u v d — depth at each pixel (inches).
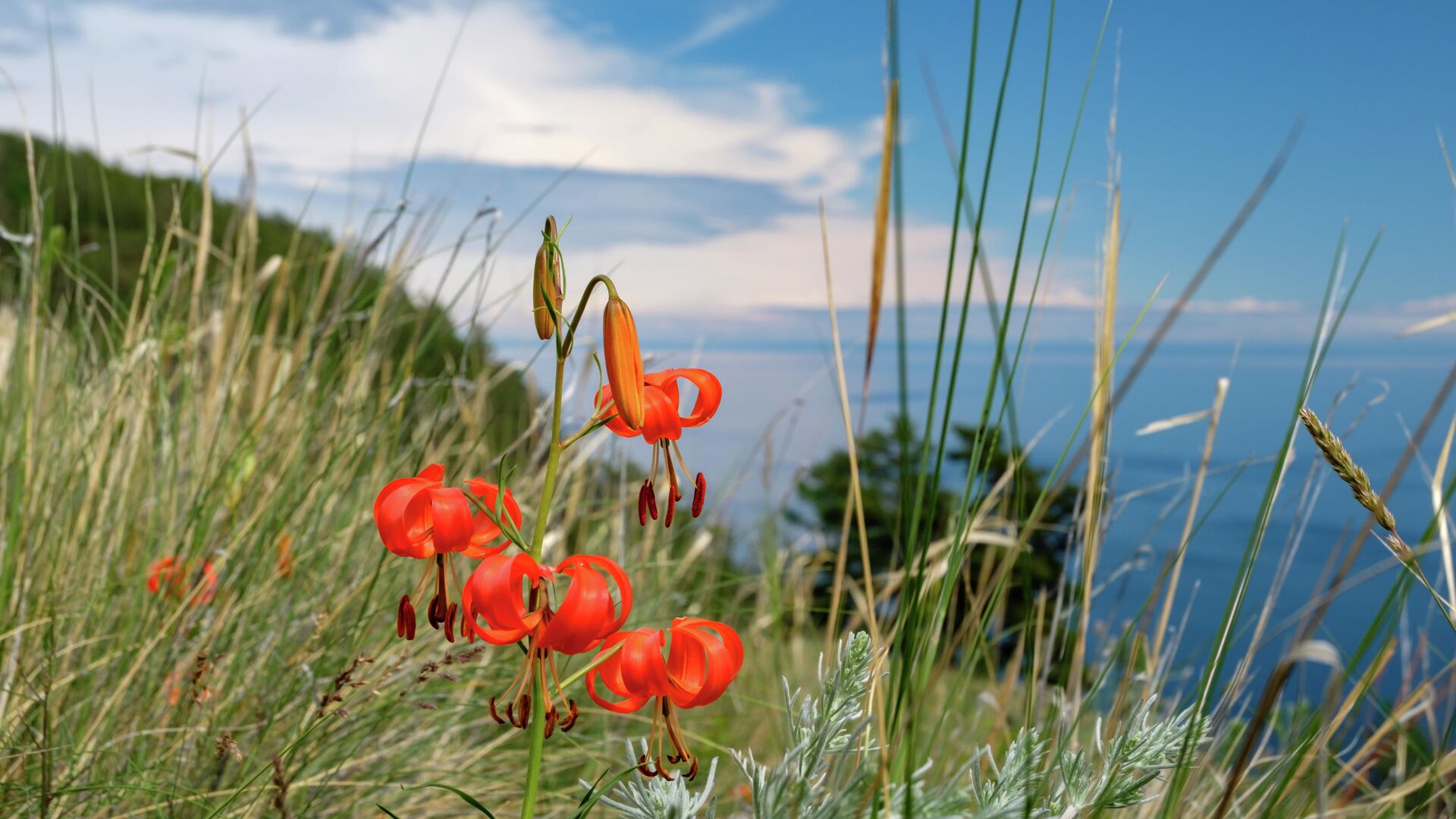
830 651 23.8
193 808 20.7
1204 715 14.7
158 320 32.8
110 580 25.9
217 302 35.0
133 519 27.9
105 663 22.8
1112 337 18.9
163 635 22.9
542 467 33.9
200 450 30.1
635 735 31.7
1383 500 14.2
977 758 14.3
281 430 30.3
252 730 22.5
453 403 32.0
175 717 22.6
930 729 21.4
